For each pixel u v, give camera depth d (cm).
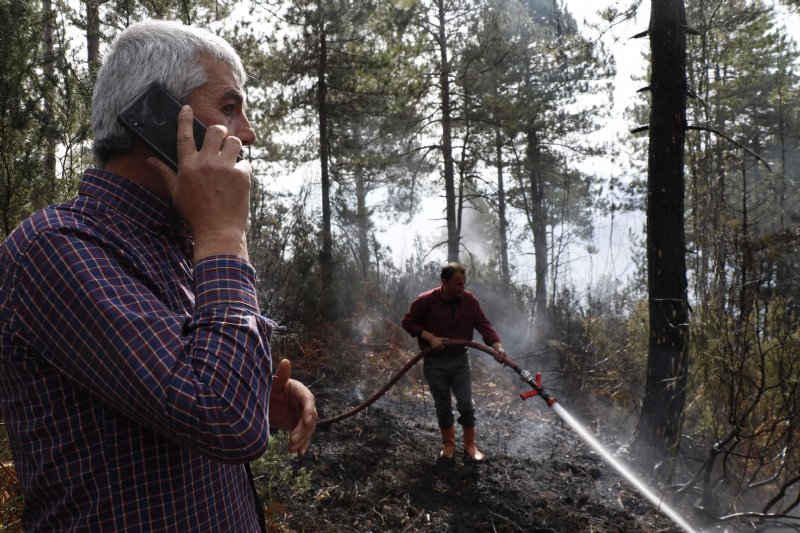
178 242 120
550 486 513
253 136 124
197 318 99
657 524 458
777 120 1441
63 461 99
